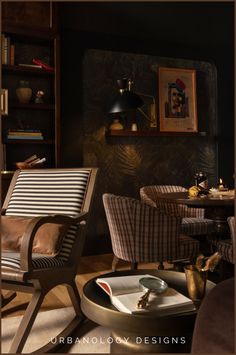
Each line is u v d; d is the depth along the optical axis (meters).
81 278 2.84
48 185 2.30
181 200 2.54
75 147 3.62
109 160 3.83
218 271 2.73
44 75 3.49
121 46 3.84
